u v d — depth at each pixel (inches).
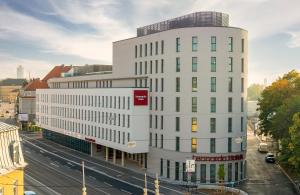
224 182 2320.4
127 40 2982.3
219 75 2401.6
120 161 3021.7
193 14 2588.6
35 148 3649.1
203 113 2384.4
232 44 2440.9
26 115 5398.6
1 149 1242.0
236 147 2442.2
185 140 2415.1
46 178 2340.1
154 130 2630.4
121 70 3063.5
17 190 1317.7
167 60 2527.1
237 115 2455.7
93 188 2129.7
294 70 3166.8
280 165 2844.5
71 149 3651.6
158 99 2603.3
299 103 2314.2
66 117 3784.5
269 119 2847.0
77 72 4168.3
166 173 2497.5
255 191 2129.7
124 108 2711.6
